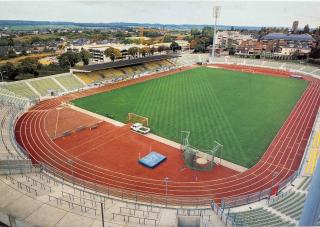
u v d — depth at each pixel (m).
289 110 62.94
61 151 42.28
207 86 84.38
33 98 67.75
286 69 117.69
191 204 30.58
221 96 73.44
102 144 44.97
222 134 49.41
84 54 107.94
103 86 82.00
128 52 131.25
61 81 79.62
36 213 23.80
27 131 49.00
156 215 25.33
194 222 22.72
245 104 66.81
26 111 59.38
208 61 134.00
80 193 28.41
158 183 35.00
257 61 130.25
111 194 31.89
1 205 24.59
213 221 24.31
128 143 45.50
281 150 43.78
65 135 47.78
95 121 54.59
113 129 50.91
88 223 22.98
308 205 16.02
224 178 36.34
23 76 88.56
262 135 49.22
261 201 29.11
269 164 39.75
